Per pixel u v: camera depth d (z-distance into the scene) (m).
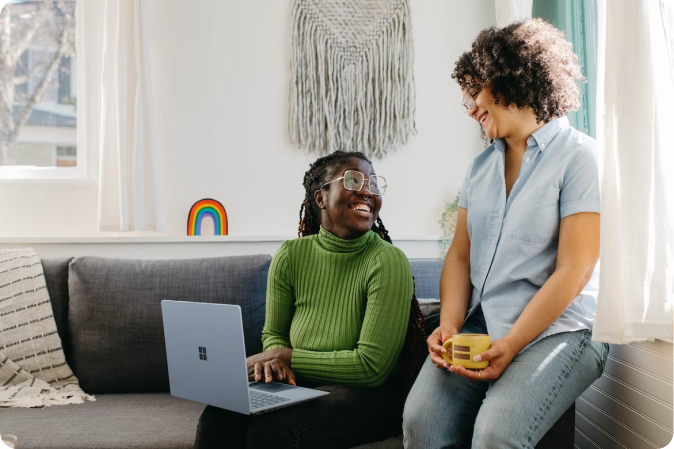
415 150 2.67
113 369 1.87
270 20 2.63
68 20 2.66
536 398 1.19
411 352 1.52
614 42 1.26
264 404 1.26
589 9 1.99
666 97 1.29
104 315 1.89
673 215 1.27
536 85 1.38
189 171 2.60
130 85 2.47
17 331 1.88
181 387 1.39
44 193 2.59
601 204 1.26
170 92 2.60
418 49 2.67
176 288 1.91
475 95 1.45
